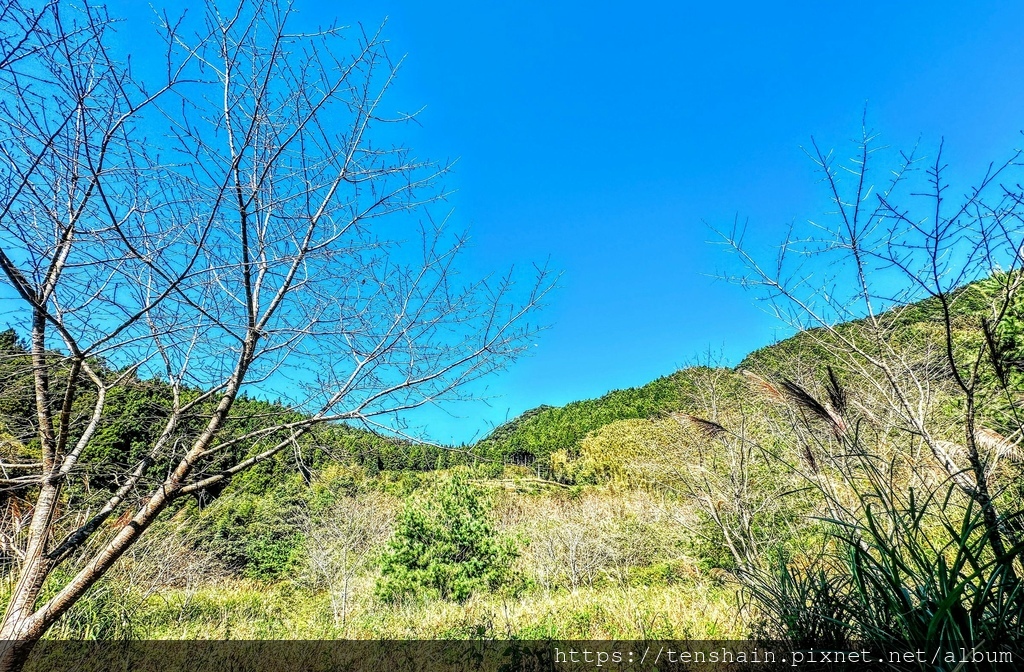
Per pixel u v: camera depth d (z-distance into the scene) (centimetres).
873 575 277
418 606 1074
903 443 422
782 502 659
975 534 299
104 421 373
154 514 341
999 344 420
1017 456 298
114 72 298
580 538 1315
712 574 826
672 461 923
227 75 339
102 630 693
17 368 346
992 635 223
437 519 1227
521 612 721
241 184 332
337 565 1265
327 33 343
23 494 447
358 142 369
